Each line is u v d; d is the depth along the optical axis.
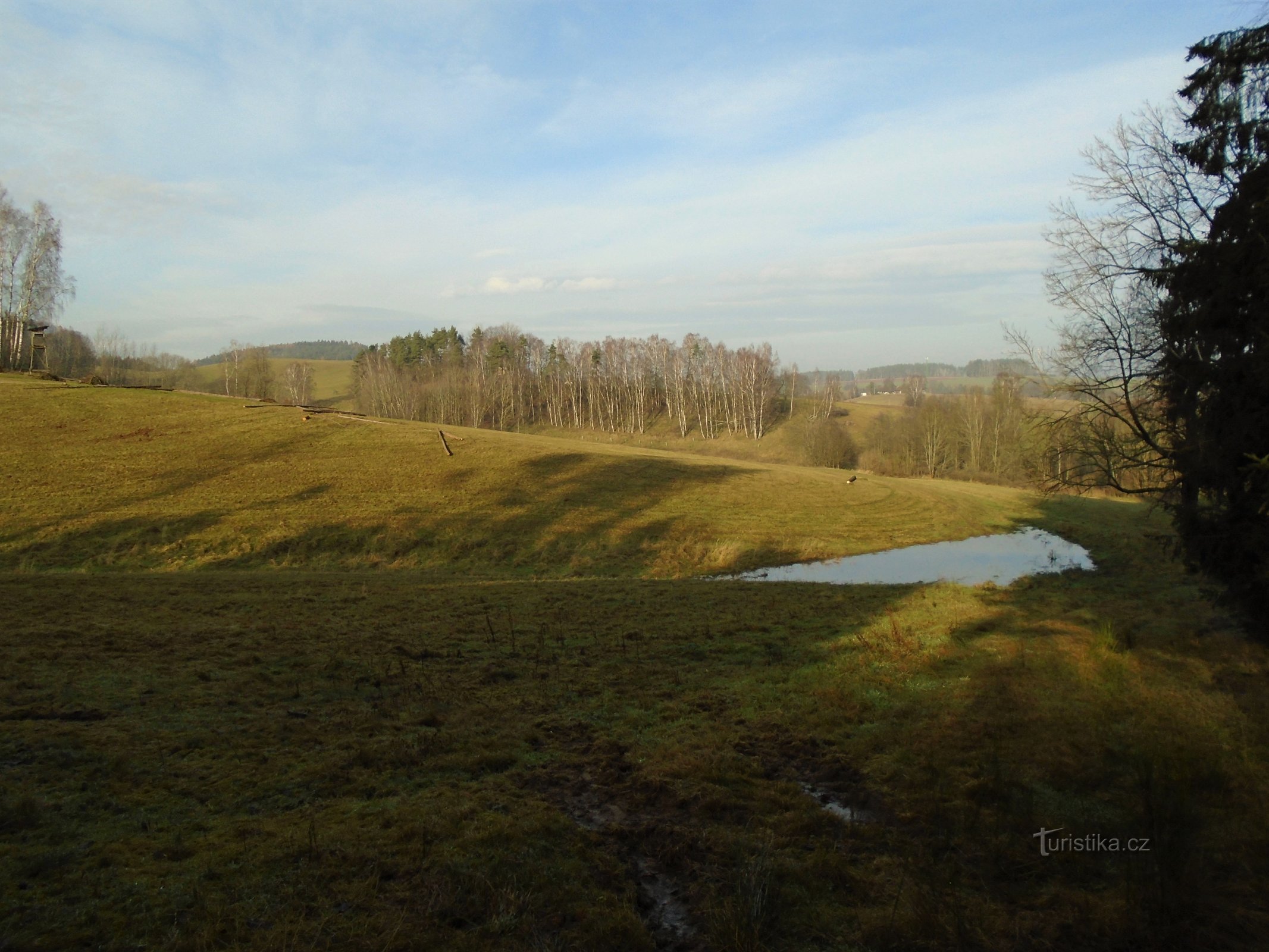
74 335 98.81
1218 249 13.89
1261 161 13.68
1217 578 15.29
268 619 17.33
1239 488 13.75
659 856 7.41
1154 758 8.52
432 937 5.61
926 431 79.31
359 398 108.94
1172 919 5.95
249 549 29.59
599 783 9.09
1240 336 13.62
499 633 17.12
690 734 10.75
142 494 33.91
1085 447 19.47
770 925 6.15
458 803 8.05
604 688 12.98
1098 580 27.05
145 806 7.65
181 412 51.44
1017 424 65.31
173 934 5.35
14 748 8.72
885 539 40.69
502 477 43.22
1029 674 13.08
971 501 54.62
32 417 45.09
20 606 16.78
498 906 6.11
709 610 20.78
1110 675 12.48
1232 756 8.99
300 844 6.90
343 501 36.19
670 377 122.25
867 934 6.02
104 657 12.91
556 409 117.25
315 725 10.48
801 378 140.38
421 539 32.44
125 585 21.16
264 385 103.50
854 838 7.77
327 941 5.41
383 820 7.56
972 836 7.59
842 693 12.38
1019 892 6.65
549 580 28.12
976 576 31.33
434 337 146.12
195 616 17.20
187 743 9.38
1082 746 9.62
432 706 11.58
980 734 10.32
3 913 5.52
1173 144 16.56
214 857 6.59
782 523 41.44
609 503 40.94
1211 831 7.18
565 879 6.70
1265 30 13.66
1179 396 16.19
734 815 8.27
